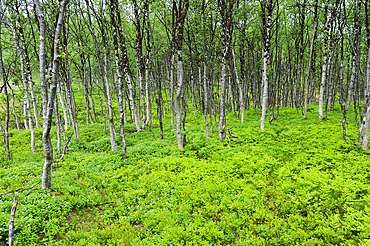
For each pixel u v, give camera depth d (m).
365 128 10.42
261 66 25.02
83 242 5.69
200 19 13.85
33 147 14.45
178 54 11.67
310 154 10.67
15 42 13.36
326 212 6.38
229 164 10.20
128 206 7.38
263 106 16.36
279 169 9.26
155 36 20.58
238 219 6.39
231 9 12.47
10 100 29.89
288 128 16.89
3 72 11.83
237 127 18.86
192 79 29.83
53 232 5.95
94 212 7.11
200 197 7.63
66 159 12.37
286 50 28.56
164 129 20.58
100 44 17.61
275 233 5.84
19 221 5.88
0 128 25.06
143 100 20.28
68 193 7.71
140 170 10.23
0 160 12.82
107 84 13.35
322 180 7.88
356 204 6.55
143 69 22.19
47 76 7.04
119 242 5.75
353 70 20.20
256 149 11.92
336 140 11.92
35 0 6.30
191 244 5.49
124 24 18.86
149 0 13.16
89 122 29.31
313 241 5.43
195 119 26.97
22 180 9.20
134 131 21.53
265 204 7.18
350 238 5.55
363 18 14.80
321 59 28.70
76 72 23.17
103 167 10.90
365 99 10.98
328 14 17.23
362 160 9.33
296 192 7.38
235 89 31.33
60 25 6.44
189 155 11.80
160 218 6.57
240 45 22.47
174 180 8.99
